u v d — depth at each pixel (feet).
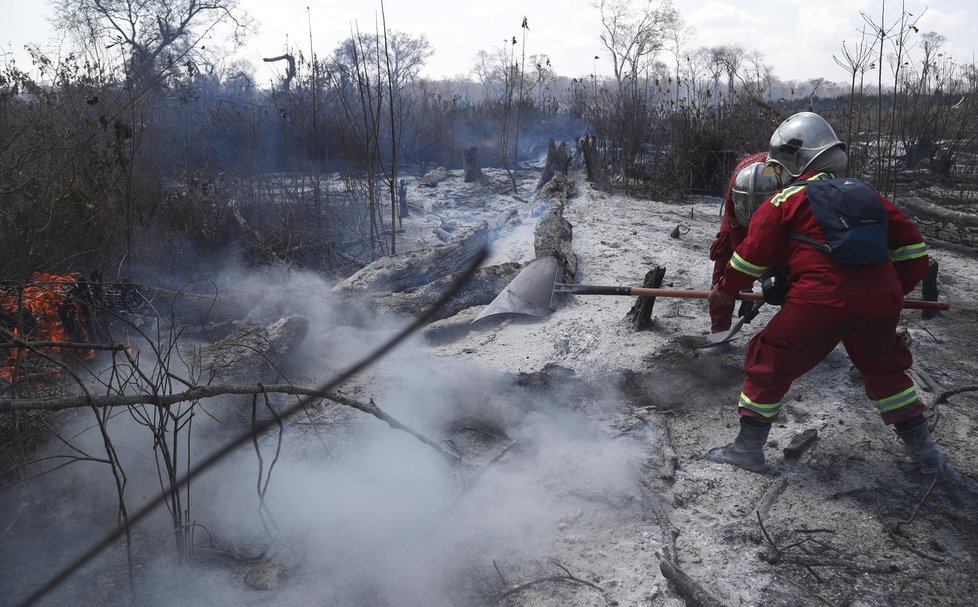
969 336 16.98
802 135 10.62
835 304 9.70
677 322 17.72
